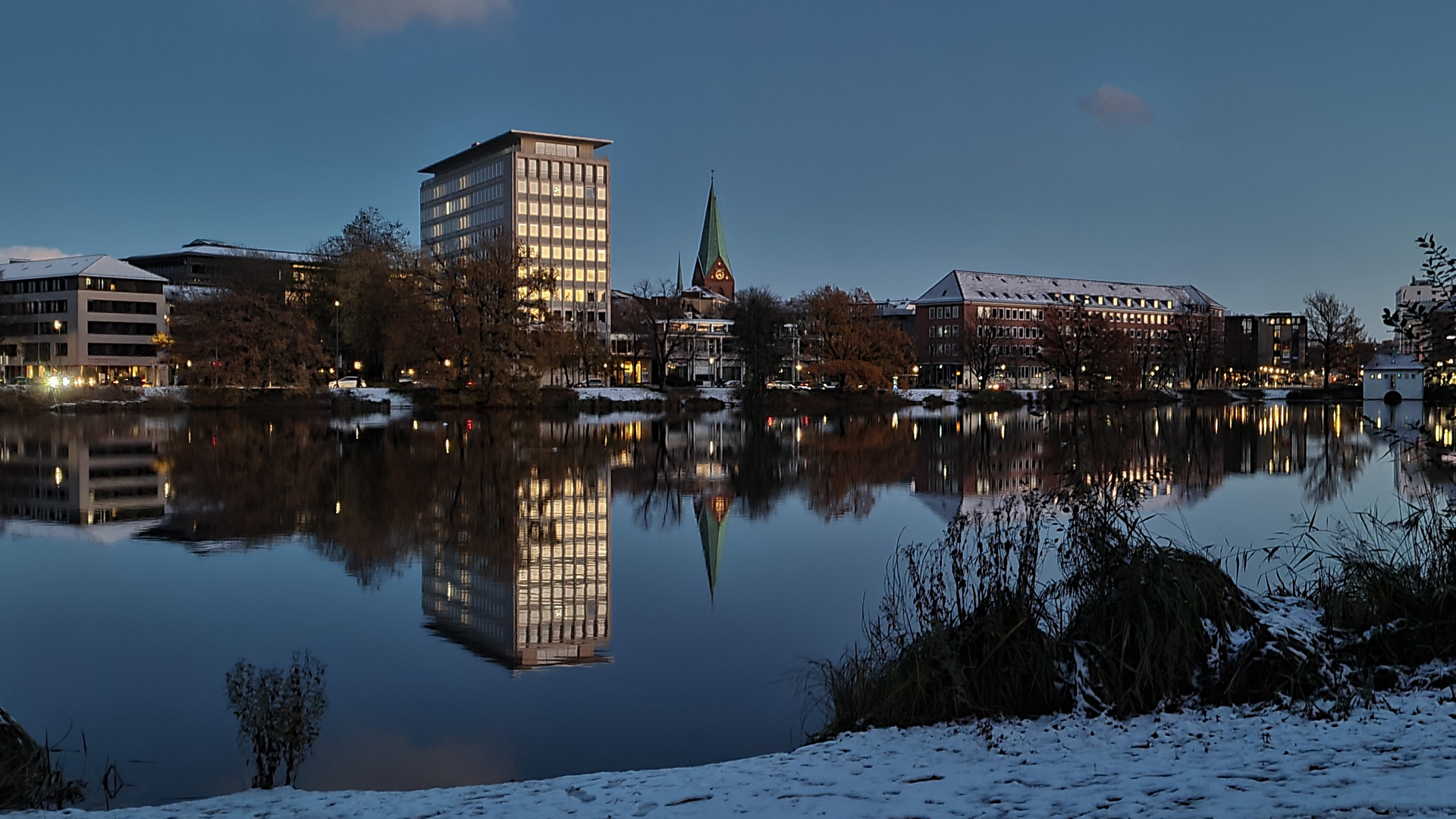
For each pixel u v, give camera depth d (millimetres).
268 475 46344
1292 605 13750
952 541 14992
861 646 18938
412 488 42062
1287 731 10023
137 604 22625
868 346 114250
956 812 8266
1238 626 11922
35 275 134000
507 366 93500
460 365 94875
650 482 44812
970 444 67188
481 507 37125
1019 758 10047
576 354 101750
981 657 12469
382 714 15680
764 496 40688
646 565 27047
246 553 28625
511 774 13352
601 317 170250
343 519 34312
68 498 38906
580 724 15227
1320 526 29141
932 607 13883
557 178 167500
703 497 40375
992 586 13086
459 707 16031
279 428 76188
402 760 13867
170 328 120938
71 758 13773
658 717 15453
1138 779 8828
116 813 9930
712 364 166750
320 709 13703
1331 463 51875
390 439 66625
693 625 20859
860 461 55156
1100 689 11609
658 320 141125
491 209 169250
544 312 96438
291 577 25516
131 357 133500
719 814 8742
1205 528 29797
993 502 38344
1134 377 108438
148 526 32906
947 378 177125
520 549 29422
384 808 9805
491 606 22703
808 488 43125
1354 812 7195
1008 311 178750
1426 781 7793
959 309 175750
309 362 94438
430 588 24469
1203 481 42844
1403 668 11641
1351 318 146750
